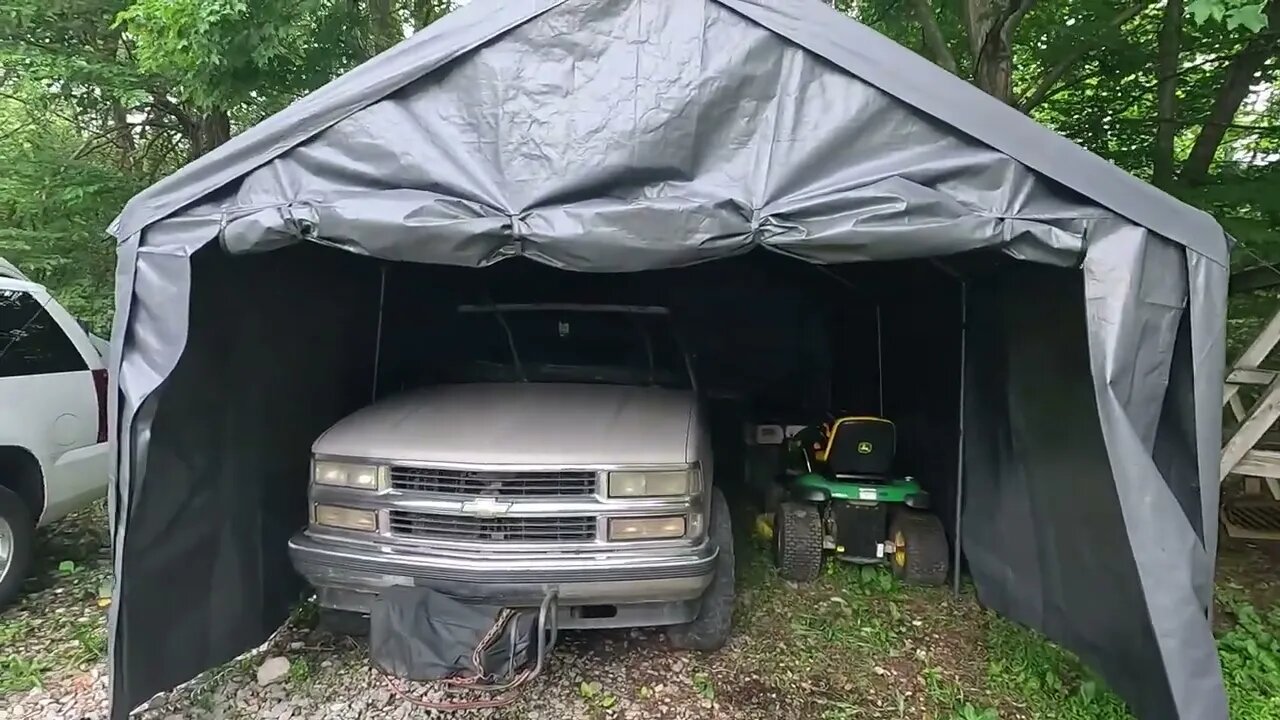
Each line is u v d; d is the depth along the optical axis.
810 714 3.67
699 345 7.27
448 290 5.57
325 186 3.41
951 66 7.06
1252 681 3.98
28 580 5.11
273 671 3.96
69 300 8.02
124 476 3.27
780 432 5.80
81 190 8.05
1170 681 2.93
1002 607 4.62
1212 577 3.15
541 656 3.28
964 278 4.91
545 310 5.21
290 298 4.32
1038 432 4.24
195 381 3.66
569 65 3.41
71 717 3.58
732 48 3.40
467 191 3.29
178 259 3.30
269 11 6.67
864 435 5.24
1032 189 3.26
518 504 3.47
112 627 3.31
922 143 3.33
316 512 3.67
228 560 3.96
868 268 6.00
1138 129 7.25
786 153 3.31
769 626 4.50
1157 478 3.02
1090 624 3.89
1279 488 6.39
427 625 3.29
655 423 3.92
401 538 3.53
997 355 4.63
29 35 7.92
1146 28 7.20
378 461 3.58
